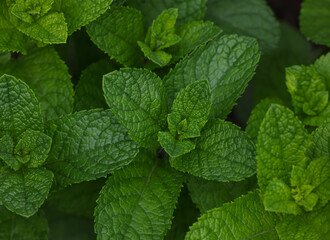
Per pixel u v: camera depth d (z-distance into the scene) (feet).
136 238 1.83
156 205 1.86
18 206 1.81
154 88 1.85
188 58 1.91
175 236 2.03
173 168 1.91
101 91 2.05
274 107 1.78
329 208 1.83
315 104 1.98
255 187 1.96
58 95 1.97
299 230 1.82
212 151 1.86
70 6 1.92
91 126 1.86
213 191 1.95
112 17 1.96
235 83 1.91
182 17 2.04
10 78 1.81
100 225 1.82
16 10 1.89
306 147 1.81
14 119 1.84
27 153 1.84
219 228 1.82
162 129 1.87
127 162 1.85
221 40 1.92
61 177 1.86
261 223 1.84
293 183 1.81
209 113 1.90
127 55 1.99
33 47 1.99
